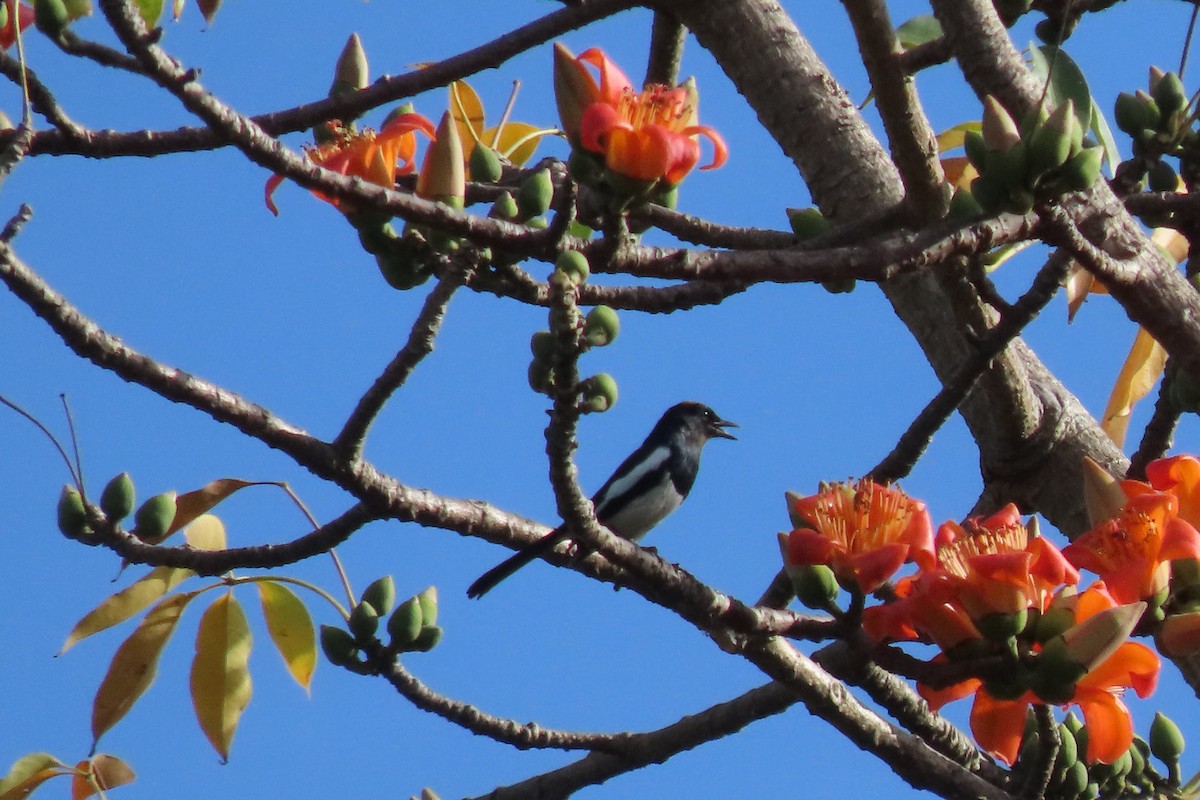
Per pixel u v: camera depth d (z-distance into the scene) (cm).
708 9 1045
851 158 1013
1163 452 873
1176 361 830
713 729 904
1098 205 809
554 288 644
